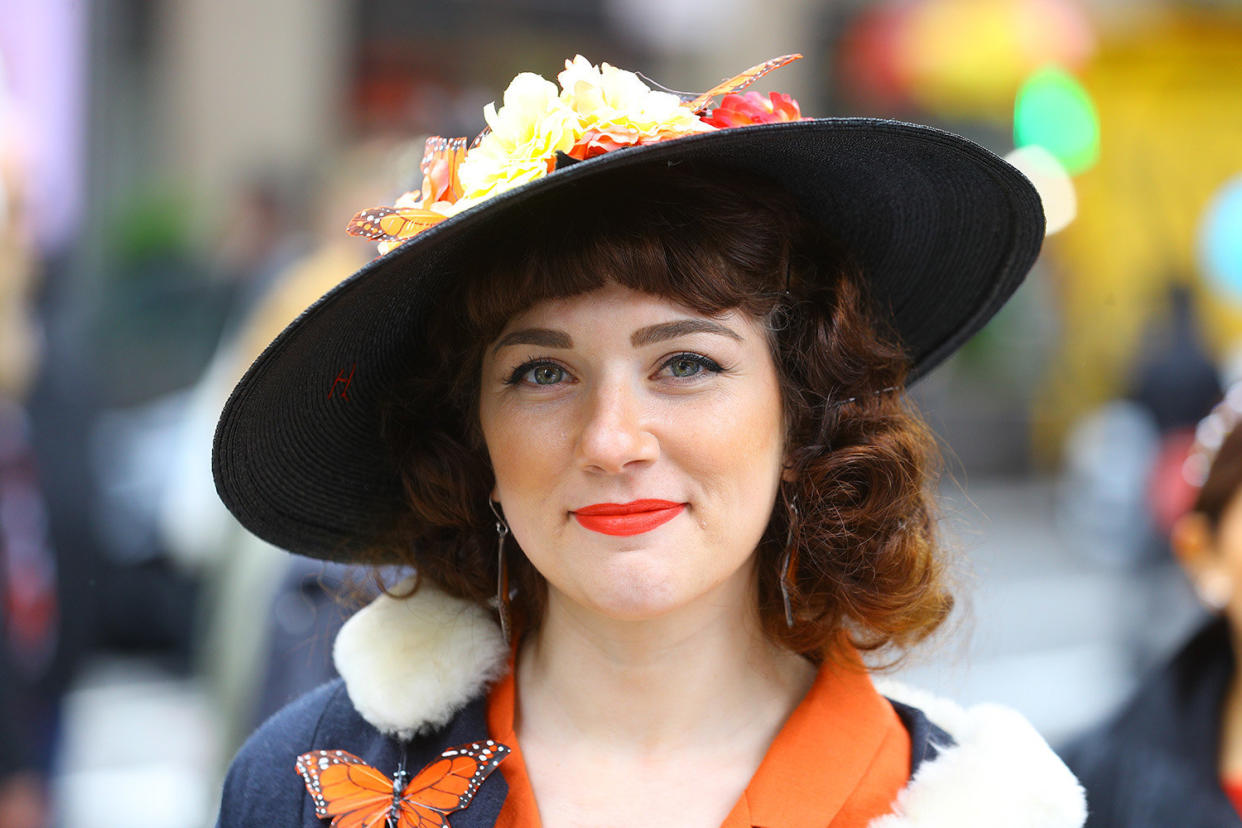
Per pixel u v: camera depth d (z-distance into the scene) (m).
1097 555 9.25
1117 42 11.62
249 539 3.21
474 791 1.63
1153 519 6.46
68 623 3.47
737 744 1.68
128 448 5.53
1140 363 7.85
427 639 1.73
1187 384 7.04
